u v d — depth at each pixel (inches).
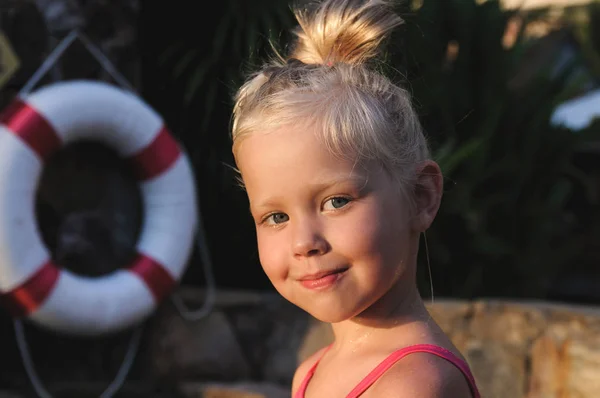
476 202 188.5
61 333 142.6
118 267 152.7
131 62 156.6
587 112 273.9
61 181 149.3
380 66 53.4
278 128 44.6
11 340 147.3
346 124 44.2
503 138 196.9
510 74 206.2
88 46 150.3
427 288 169.2
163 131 153.2
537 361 131.0
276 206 45.3
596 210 260.7
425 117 185.0
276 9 181.2
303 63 49.6
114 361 153.8
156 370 155.5
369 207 44.6
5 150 135.1
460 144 193.3
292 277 45.6
